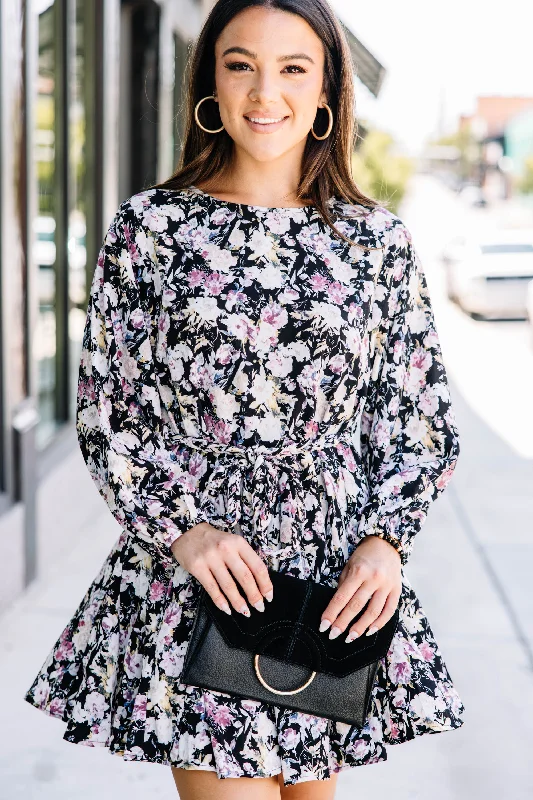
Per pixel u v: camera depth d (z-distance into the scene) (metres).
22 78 4.02
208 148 1.77
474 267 15.48
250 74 1.65
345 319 1.67
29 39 4.04
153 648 1.63
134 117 7.93
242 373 1.63
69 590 4.23
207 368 1.63
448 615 4.12
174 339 1.65
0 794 2.74
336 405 1.68
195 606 1.63
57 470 4.70
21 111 4.03
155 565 1.66
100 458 1.64
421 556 4.87
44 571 4.43
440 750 3.09
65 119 5.18
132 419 1.67
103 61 5.77
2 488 3.99
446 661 3.69
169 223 1.68
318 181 1.75
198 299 1.64
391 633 1.62
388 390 1.75
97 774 2.88
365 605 1.61
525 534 5.28
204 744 1.59
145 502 1.60
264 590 1.56
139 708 1.61
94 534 5.11
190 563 1.56
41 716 3.19
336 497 1.68
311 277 1.68
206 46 1.73
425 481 1.70
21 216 4.09
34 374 4.22
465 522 5.50
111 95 5.93
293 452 1.66
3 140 3.78
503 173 65.06
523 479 6.48
